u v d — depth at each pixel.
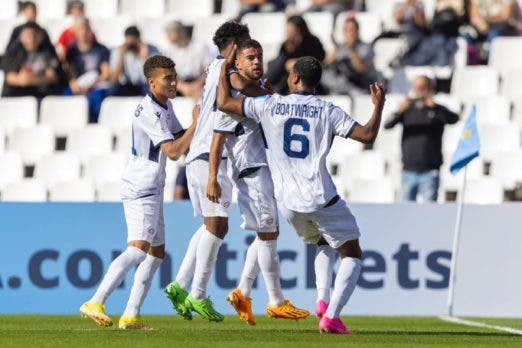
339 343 27.39
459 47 62.72
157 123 31.25
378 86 29.09
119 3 70.56
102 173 60.44
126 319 32.44
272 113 29.52
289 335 29.92
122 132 62.22
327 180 29.45
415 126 52.84
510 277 45.62
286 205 29.62
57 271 45.94
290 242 45.28
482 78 61.72
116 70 63.59
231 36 32.72
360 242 45.62
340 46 60.69
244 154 32.09
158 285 45.44
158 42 67.12
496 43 62.53
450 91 62.00
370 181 56.78
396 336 30.48
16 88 64.19
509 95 61.41
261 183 32.19
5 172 61.56
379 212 45.69
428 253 45.66
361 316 44.69
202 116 32.84
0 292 46.00
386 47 63.41
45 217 46.06
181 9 69.44
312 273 45.16
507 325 38.38
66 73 64.56
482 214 45.81
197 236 33.69
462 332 33.34
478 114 60.53
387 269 45.59
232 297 33.41
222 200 32.56
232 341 27.80
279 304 33.44
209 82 32.81
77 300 45.81
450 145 59.09
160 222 32.25
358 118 59.88
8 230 46.03
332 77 60.38
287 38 57.31
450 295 44.38
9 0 71.75
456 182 57.75
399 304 45.56
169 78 31.48
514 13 63.84
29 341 28.30
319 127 29.34
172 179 58.81
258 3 66.12
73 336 29.89
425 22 62.75
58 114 63.91
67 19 68.25
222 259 45.19
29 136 63.16
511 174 57.69
